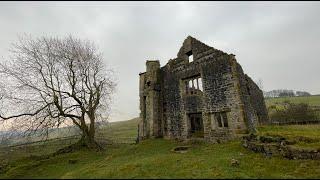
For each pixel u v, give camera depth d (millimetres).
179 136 20094
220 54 17719
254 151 13109
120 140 32312
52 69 17672
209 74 18281
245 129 15359
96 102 19672
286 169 10195
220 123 18125
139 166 10391
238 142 15117
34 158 15609
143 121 24203
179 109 20656
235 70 16594
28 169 11914
